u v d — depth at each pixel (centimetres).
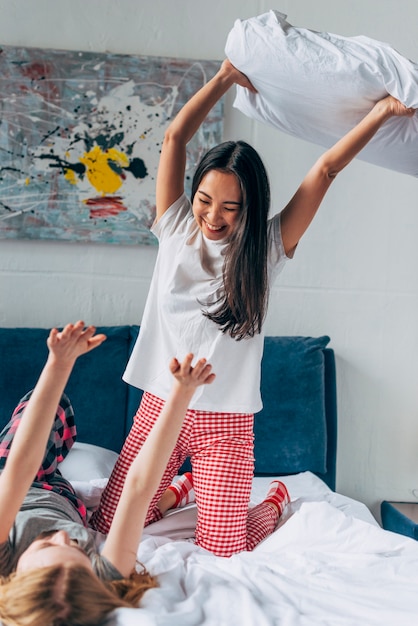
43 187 325
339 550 202
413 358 346
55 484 210
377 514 345
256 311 205
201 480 213
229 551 208
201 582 162
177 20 330
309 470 317
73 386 312
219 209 198
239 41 205
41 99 322
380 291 344
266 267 206
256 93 222
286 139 337
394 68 196
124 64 324
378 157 232
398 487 347
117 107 325
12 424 208
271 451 316
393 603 161
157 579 161
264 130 336
